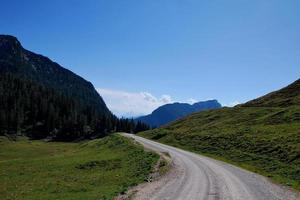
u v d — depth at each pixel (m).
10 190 39.06
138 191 29.17
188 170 42.44
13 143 166.62
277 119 82.88
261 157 52.88
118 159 57.59
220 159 58.50
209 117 120.81
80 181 41.62
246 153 58.06
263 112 100.75
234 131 79.81
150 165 45.94
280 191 30.39
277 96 125.00
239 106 127.00
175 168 43.91
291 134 60.72
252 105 122.25
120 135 103.00
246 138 68.62
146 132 130.00
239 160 55.34
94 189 34.97
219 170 43.19
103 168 52.00
